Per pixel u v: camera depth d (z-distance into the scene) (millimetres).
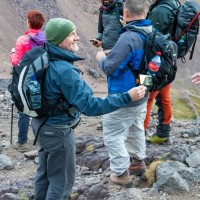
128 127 5734
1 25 56031
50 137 4719
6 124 11773
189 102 56375
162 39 5285
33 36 7383
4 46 52062
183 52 6691
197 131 8734
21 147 8961
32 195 6141
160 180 5672
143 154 6145
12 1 61062
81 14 73000
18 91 4535
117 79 5402
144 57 5262
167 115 7293
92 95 4527
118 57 5207
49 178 4953
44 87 4531
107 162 6750
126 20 5441
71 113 4703
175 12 6469
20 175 7453
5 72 42156
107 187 5859
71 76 4480
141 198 5434
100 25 7816
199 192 5578
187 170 5824
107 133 5711
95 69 58125
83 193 5824
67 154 4824
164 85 5473
